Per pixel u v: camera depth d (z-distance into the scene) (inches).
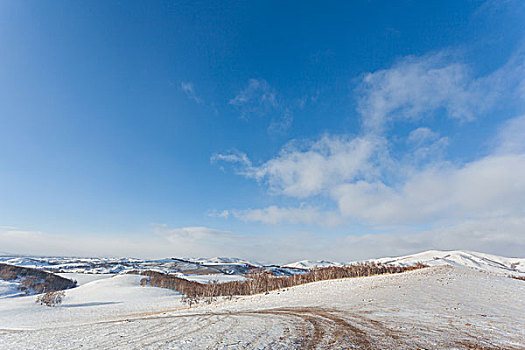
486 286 1817.2
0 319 2390.5
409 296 1556.3
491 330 712.4
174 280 6397.6
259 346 552.1
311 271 5797.2
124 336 722.8
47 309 3105.3
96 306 3408.0
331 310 1238.9
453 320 874.8
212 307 2167.8
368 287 2127.2
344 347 542.3
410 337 631.8
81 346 606.5
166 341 626.8
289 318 1008.9
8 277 5438.0
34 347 628.4
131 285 5841.5
